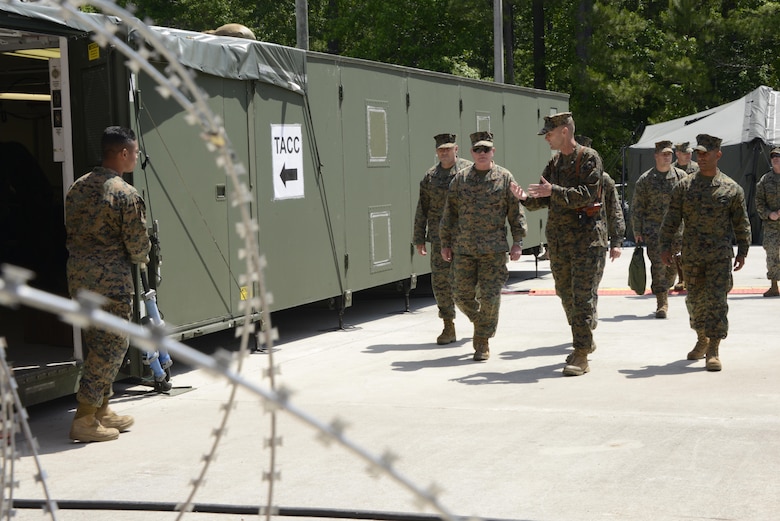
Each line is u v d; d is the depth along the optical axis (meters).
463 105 17.33
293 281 12.41
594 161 9.80
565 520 5.60
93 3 2.35
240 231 2.49
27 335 10.35
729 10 43.31
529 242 19.81
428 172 12.18
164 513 6.01
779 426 7.64
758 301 15.47
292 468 6.84
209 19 48.66
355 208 13.95
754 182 27.83
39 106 12.64
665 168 13.77
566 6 41.47
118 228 7.71
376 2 44.06
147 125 9.77
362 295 17.66
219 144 2.37
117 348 7.81
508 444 7.32
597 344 11.74
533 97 20.59
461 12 41.06
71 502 6.15
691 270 10.10
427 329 13.50
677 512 5.71
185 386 10.00
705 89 40.88
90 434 7.79
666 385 9.31
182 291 10.30
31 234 12.23
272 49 11.89
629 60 40.59
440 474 6.59
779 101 28.94
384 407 8.68
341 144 13.58
